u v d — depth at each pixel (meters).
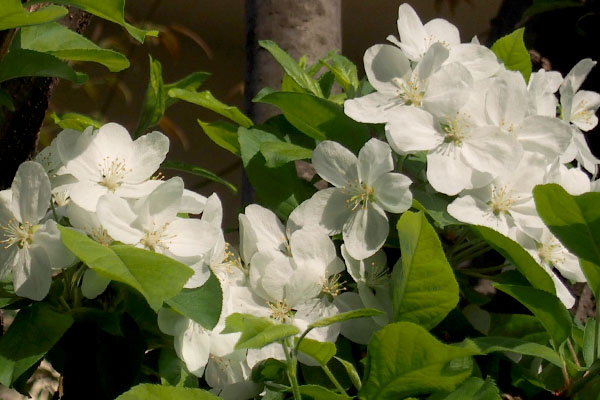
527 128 0.66
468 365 0.60
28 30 0.66
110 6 0.62
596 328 0.64
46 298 0.62
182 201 0.64
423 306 0.62
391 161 0.65
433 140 0.65
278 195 0.68
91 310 0.61
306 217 0.65
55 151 0.64
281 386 0.64
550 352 0.62
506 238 0.63
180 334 0.62
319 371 0.64
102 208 0.61
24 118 0.67
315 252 0.65
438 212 0.65
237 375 0.64
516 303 0.69
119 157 0.63
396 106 0.66
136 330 0.62
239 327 0.58
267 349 0.64
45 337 0.60
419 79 0.66
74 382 0.61
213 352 0.63
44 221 0.62
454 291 0.61
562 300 0.66
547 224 0.63
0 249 0.61
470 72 0.66
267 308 0.65
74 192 0.62
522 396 0.64
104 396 0.61
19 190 0.61
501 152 0.64
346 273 0.66
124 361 0.61
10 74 0.63
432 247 0.61
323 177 0.65
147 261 0.58
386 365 0.61
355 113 0.66
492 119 0.65
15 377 0.59
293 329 0.58
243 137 0.69
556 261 0.66
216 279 0.61
